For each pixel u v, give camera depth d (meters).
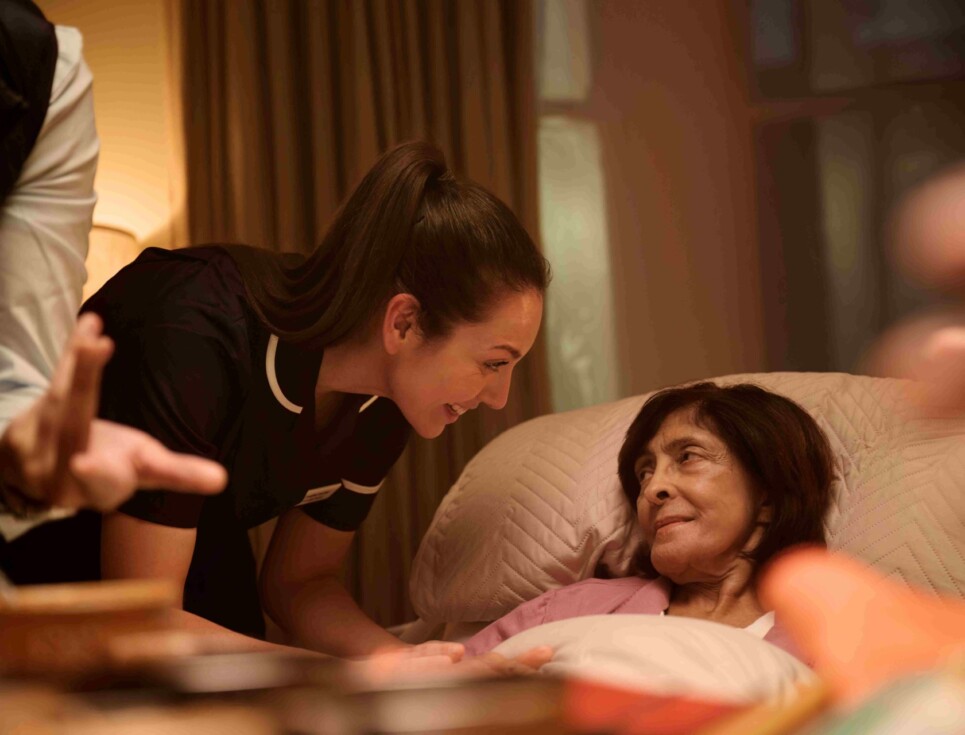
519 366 2.81
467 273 1.24
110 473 0.58
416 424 1.36
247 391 1.25
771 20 3.32
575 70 3.26
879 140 3.29
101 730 0.36
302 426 1.35
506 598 1.73
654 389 3.22
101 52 2.87
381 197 1.26
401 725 0.38
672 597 1.55
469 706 0.39
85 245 1.07
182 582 1.21
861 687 0.44
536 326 1.31
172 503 1.17
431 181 1.30
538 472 1.82
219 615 1.45
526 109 2.92
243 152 2.74
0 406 0.90
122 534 1.16
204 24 2.79
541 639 1.14
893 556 1.43
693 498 1.48
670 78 3.29
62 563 1.21
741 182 3.29
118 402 1.17
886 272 3.22
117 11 2.88
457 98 2.91
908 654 0.47
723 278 3.27
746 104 3.31
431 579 1.84
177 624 1.12
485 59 2.90
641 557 1.64
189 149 2.75
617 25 3.28
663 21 3.30
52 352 1.01
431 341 1.28
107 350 0.57
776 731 0.38
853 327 3.24
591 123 3.25
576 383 3.19
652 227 3.26
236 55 2.76
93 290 2.41
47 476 0.62
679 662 0.99
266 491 1.38
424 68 2.91
